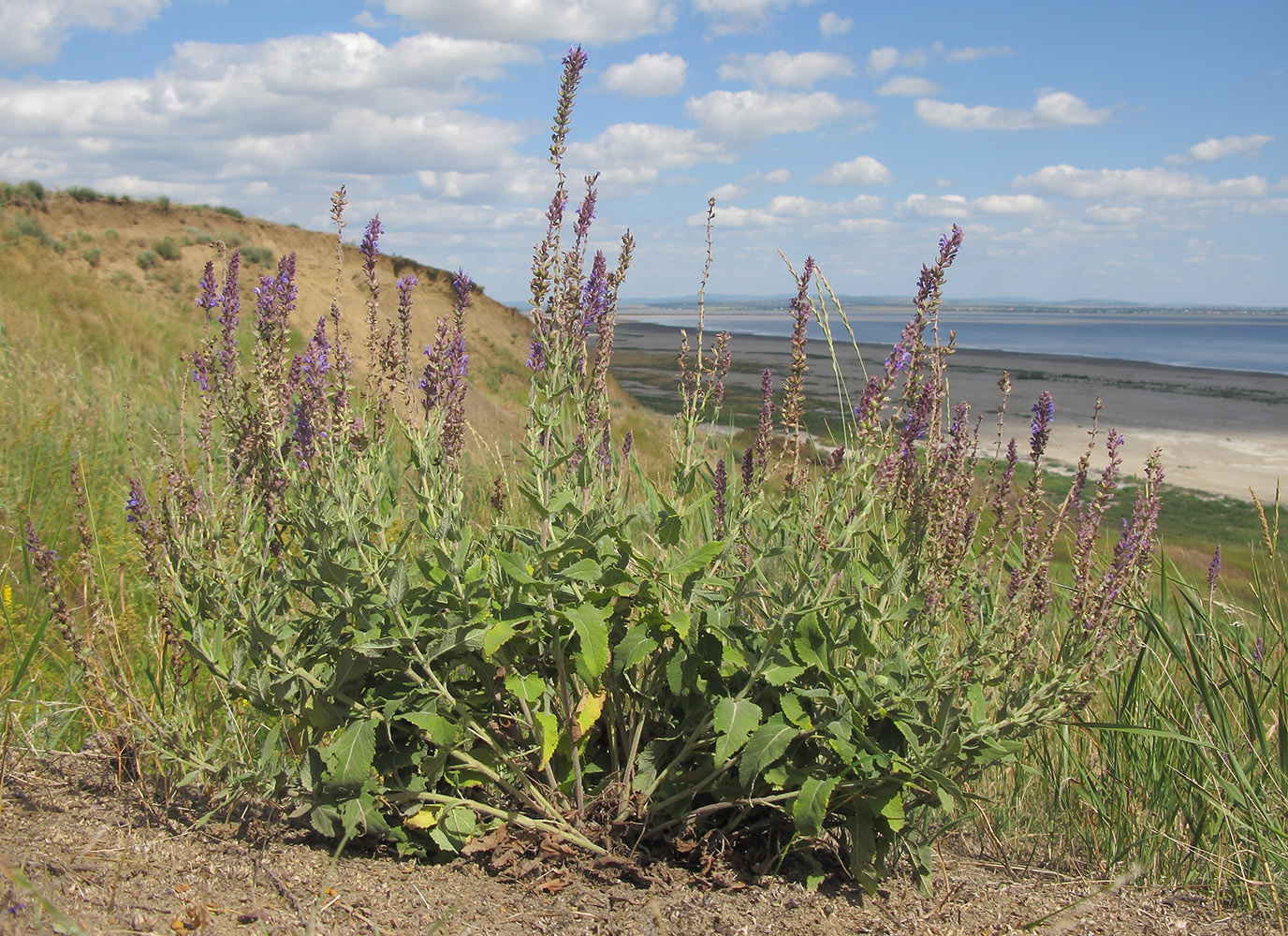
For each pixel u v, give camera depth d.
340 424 2.62
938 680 2.66
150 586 3.45
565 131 2.64
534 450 2.61
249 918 2.18
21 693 3.33
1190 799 3.36
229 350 2.77
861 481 2.74
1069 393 57.41
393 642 2.37
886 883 2.91
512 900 2.48
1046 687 2.68
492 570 2.60
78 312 16.88
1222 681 3.51
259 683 2.46
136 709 2.73
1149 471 2.86
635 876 2.65
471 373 29.48
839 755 2.70
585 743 2.88
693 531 3.54
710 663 2.70
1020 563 2.92
